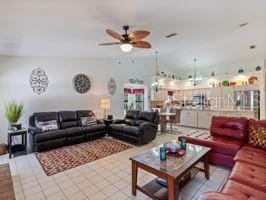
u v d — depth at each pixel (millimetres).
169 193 1901
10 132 3795
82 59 5840
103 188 2479
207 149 2711
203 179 2697
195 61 7699
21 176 2863
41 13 2322
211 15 3008
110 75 6566
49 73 5141
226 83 7480
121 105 6895
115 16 2670
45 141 4062
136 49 5301
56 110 5277
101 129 5273
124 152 4043
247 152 2600
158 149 2715
